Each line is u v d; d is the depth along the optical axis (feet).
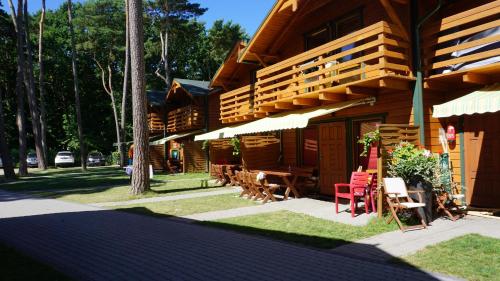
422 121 35.19
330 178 47.98
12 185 73.97
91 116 182.09
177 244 25.61
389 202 28.81
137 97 52.80
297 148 55.42
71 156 148.36
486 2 33.71
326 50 40.68
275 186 44.09
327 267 19.85
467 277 17.85
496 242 23.22
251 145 58.03
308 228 29.35
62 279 18.74
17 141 179.11
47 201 50.16
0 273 19.70
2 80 164.55
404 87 36.60
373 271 19.02
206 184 63.31
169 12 143.54
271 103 50.34
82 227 32.32
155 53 160.86
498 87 30.17
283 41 56.18
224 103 70.64
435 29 34.45
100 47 155.22
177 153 112.06
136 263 21.44
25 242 27.30
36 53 168.86
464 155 35.45
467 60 31.53
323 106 45.98
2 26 118.52
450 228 27.48
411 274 18.44
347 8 45.68
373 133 32.45
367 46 36.11
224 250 23.79
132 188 53.11
